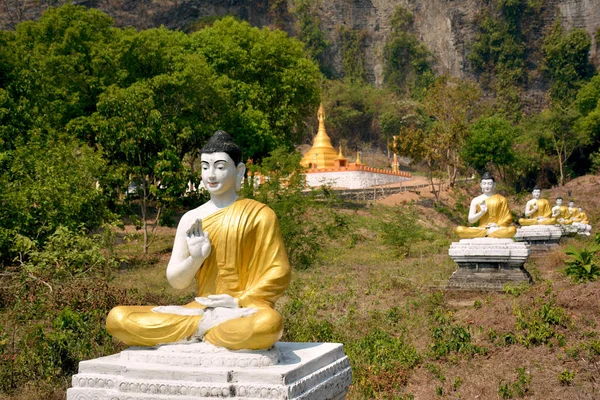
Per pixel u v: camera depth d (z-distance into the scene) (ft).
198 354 21.95
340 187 167.12
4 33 107.34
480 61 341.41
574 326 38.17
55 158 66.59
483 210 57.11
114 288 47.26
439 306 49.47
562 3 339.36
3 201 58.03
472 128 183.52
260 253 24.18
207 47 121.70
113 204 82.94
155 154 85.20
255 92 122.52
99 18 107.96
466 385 31.53
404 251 85.56
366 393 31.09
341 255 85.25
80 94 98.48
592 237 93.09
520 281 53.72
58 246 49.73
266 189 75.31
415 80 334.85
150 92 85.66
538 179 209.05
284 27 343.05
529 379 31.19
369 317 45.47
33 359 32.71
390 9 366.02
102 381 21.95
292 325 39.70
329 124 285.43
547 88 329.72
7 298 46.34
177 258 24.59
